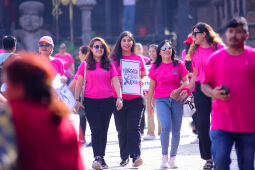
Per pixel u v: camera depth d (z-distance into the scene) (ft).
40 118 22.03
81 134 76.79
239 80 36.32
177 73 56.95
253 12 184.65
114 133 93.09
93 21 250.98
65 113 22.53
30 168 21.81
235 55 36.68
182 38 173.58
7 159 20.42
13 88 22.31
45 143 21.93
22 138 21.79
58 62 62.69
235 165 56.80
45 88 22.41
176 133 57.36
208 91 37.60
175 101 57.06
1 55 58.49
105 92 56.44
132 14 178.19
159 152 68.95
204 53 53.06
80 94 57.26
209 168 53.31
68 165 22.36
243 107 36.27
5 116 21.62
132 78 58.54
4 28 195.11
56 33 199.21
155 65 57.36
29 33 184.24
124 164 58.85
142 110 58.85
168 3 218.59
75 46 197.88
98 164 55.62
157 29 202.39
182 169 55.72
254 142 36.32
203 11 245.04
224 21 219.20
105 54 56.85
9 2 219.82
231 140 37.17
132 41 59.31
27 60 22.40
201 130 52.65
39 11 187.11
